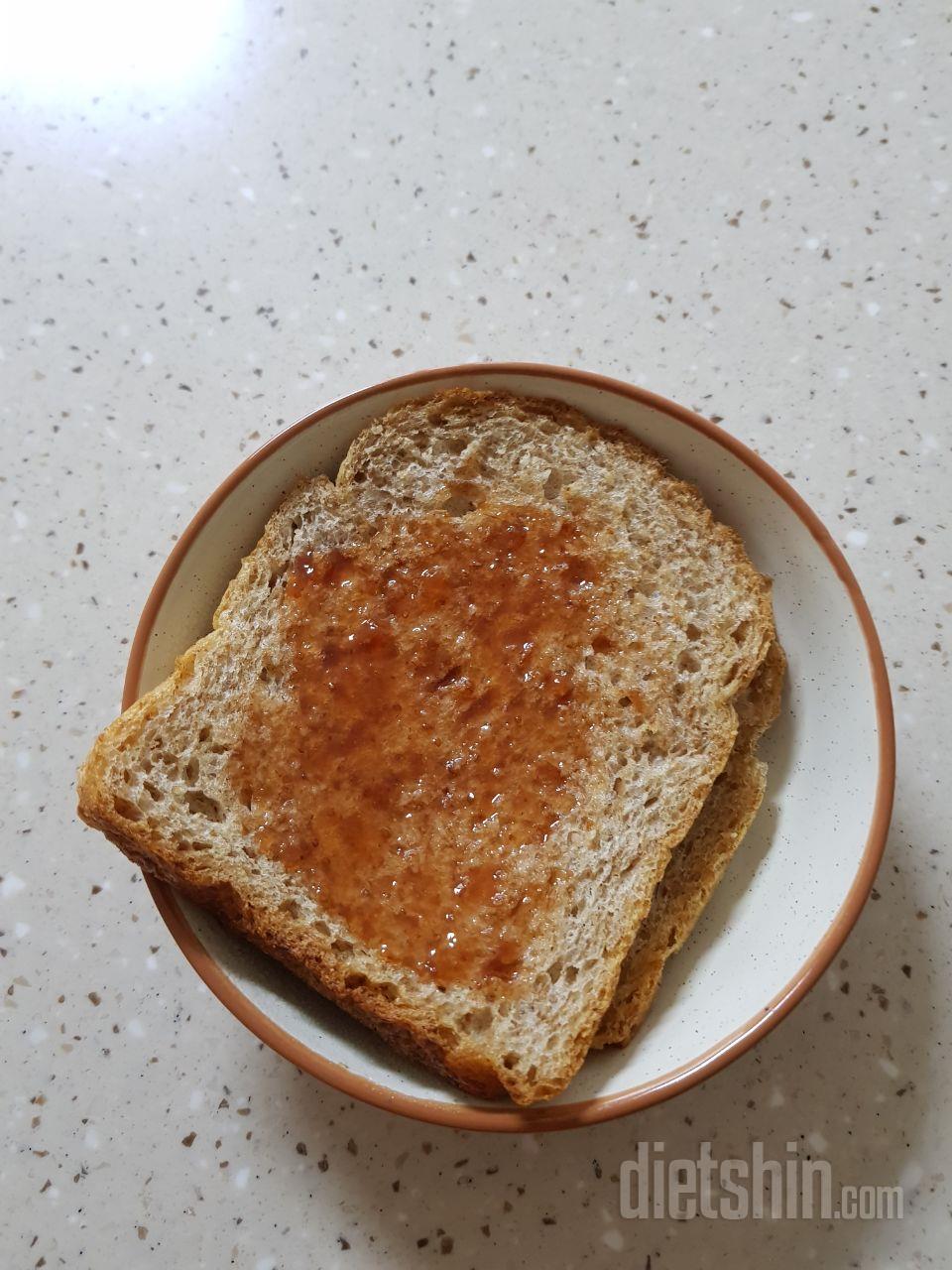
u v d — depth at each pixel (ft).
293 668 0.76
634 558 0.77
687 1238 0.76
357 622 0.76
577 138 0.94
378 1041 0.74
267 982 0.73
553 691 0.75
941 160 0.92
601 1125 0.78
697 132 0.93
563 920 0.71
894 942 0.80
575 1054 0.68
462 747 0.74
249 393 0.91
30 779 0.86
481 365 0.76
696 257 0.91
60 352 0.93
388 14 0.97
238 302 0.92
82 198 0.95
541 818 0.73
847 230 0.91
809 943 0.71
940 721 0.83
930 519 0.86
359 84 0.96
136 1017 0.82
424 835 0.73
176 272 0.93
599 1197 0.77
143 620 0.76
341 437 0.78
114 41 0.98
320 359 0.91
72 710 0.87
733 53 0.95
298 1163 0.79
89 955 0.83
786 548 0.76
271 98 0.96
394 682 0.75
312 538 0.78
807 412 0.88
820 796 0.75
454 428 0.78
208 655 0.76
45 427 0.91
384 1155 0.79
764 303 0.90
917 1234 0.75
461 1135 0.79
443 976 0.70
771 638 0.76
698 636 0.77
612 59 0.95
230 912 0.74
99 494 0.90
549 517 0.77
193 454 0.90
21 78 0.98
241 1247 0.78
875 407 0.88
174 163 0.95
